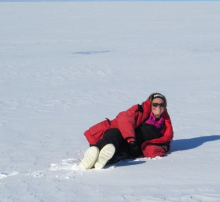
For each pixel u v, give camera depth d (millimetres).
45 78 15164
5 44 28203
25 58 21141
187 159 4840
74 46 27000
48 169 4738
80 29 37812
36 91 12555
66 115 9094
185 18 44438
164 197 3271
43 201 3404
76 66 18062
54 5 62844
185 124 7719
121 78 15008
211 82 13578
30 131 7477
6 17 49625
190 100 10625
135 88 12852
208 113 8828
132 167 4562
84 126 7887
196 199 3176
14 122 8367
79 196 3488
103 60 20094
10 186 3930
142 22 41844
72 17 48500
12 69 17375
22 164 5125
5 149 6109
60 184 3914
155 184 3760
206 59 19891
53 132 7348
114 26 39281
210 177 3924
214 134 6754
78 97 11430
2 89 13031
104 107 10062
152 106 5148
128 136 4871
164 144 5246
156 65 18234
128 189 3613
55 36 33062
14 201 3451
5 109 9961
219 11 50344
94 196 3463
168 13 49656
